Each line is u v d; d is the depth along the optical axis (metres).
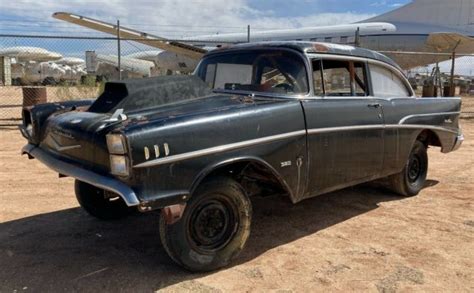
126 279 3.37
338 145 4.19
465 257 3.85
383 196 5.69
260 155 3.53
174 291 3.20
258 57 4.38
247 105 3.59
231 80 4.50
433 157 8.54
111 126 3.14
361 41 27.98
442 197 5.69
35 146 4.14
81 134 3.32
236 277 3.43
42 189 5.83
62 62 53.62
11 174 6.61
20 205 5.15
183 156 3.10
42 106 4.15
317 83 4.15
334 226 4.59
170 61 28.58
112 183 3.00
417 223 4.70
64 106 4.18
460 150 9.38
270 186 4.04
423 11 28.61
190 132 3.14
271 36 29.09
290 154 3.76
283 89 4.07
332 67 4.35
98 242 4.08
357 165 4.46
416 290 3.27
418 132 5.30
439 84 21.39
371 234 4.38
